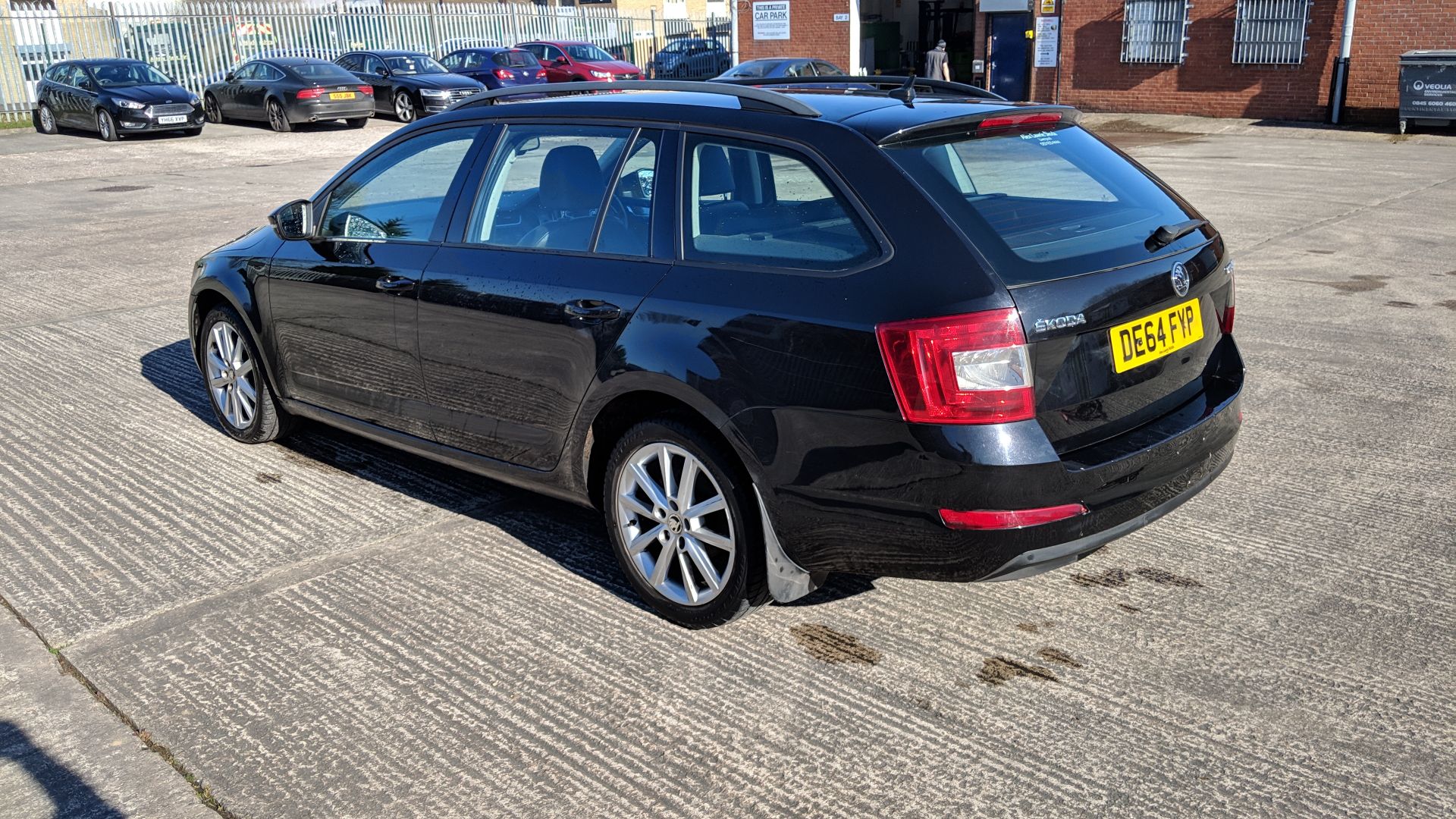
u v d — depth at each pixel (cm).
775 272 321
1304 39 2170
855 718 310
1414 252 945
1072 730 303
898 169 312
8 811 274
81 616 371
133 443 538
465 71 2711
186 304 827
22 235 1134
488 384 398
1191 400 350
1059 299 297
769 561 333
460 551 418
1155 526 431
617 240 362
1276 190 1327
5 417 577
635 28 3825
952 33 3541
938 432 291
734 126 342
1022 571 305
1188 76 2334
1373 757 289
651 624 364
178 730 308
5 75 2516
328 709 317
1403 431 529
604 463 385
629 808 274
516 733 305
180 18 2797
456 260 404
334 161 1802
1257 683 323
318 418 487
